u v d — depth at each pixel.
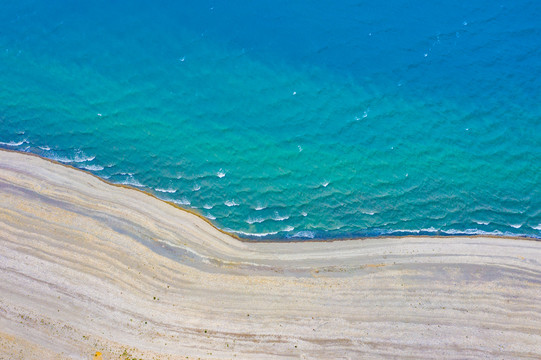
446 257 32.38
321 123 40.47
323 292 30.58
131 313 29.36
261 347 28.75
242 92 41.94
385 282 31.08
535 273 31.62
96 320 29.06
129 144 38.31
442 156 38.94
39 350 28.12
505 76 43.59
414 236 33.88
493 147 39.56
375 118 40.97
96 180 35.34
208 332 29.02
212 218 34.50
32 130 38.66
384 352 28.72
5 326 28.62
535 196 36.75
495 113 41.47
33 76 42.28
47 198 33.38
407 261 32.12
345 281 31.05
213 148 38.59
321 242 33.31
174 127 39.59
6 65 42.94
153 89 41.78
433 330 29.38
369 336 29.17
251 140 39.25
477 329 29.41
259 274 31.22
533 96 42.44
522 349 28.86
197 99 41.34
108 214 33.09
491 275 31.44
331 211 35.53
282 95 41.97
